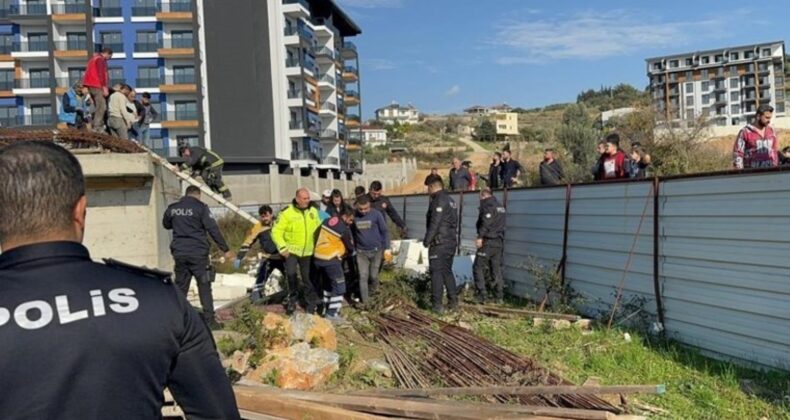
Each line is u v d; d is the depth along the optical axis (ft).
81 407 5.07
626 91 383.65
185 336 5.84
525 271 36.65
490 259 35.24
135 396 5.34
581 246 31.40
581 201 31.40
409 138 355.36
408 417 16.19
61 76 161.58
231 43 162.20
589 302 30.53
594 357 22.61
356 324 29.63
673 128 72.69
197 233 27.40
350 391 19.15
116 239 37.86
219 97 162.09
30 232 5.52
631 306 27.22
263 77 165.37
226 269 47.11
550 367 22.11
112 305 5.45
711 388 19.47
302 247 31.42
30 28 160.76
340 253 31.14
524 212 37.01
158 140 159.22
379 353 24.77
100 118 45.21
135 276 5.87
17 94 160.45
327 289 32.78
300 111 169.07
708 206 23.29
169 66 160.15
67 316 5.24
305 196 31.50
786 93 390.21
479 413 15.70
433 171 43.62
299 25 173.17
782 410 17.48
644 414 17.53
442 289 32.07
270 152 166.20
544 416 15.52
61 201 5.63
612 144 35.01
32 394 4.96
